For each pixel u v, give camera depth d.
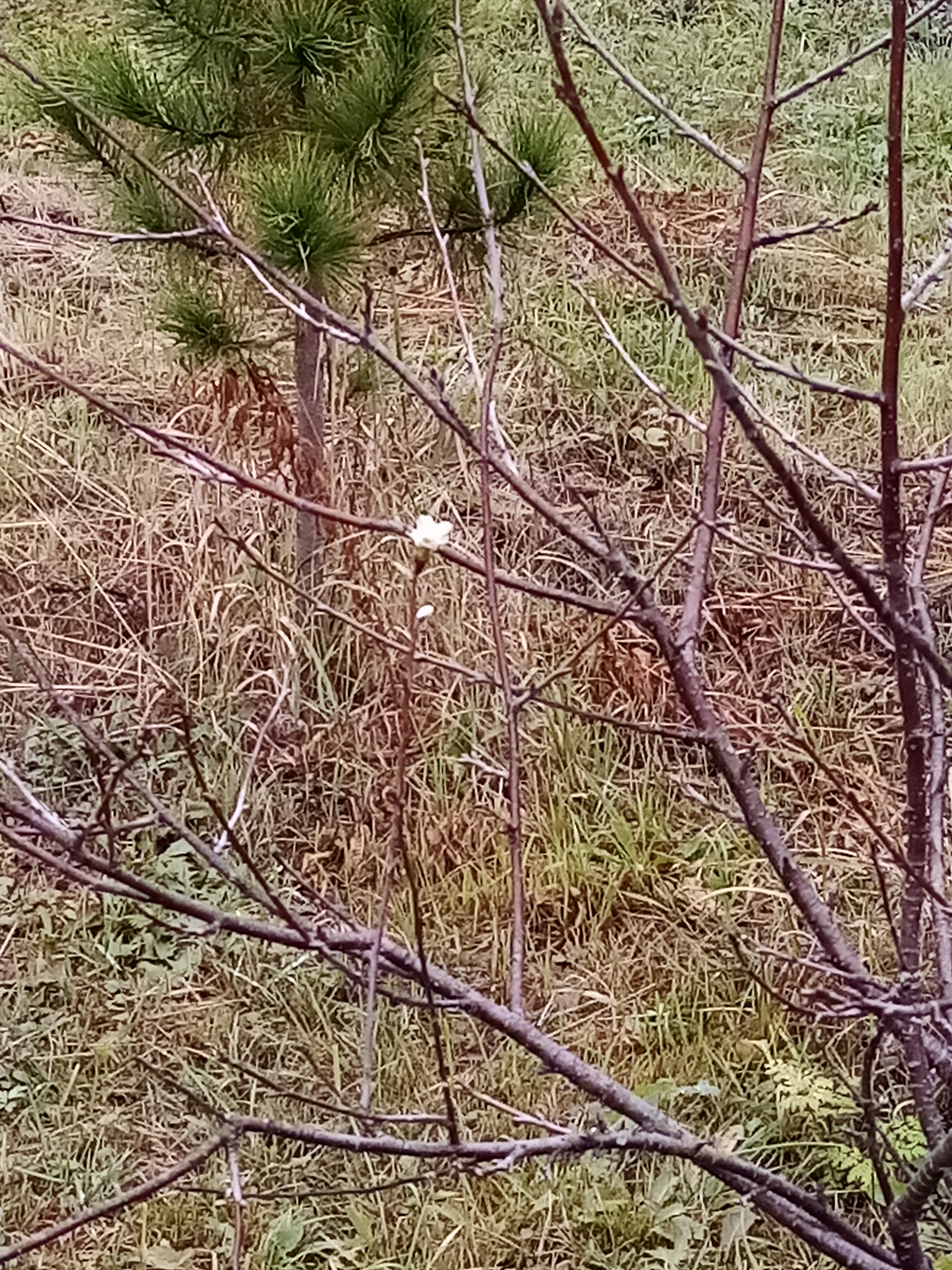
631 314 5.25
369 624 3.67
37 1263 2.70
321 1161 2.87
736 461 4.57
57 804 3.52
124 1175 2.86
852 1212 2.76
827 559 3.23
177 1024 3.13
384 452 4.23
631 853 3.43
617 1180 2.78
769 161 6.27
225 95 3.09
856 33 7.31
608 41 7.10
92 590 4.03
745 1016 3.10
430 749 3.66
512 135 3.23
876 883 3.36
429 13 2.83
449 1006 1.60
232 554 3.93
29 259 5.36
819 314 5.38
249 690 3.79
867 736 3.69
